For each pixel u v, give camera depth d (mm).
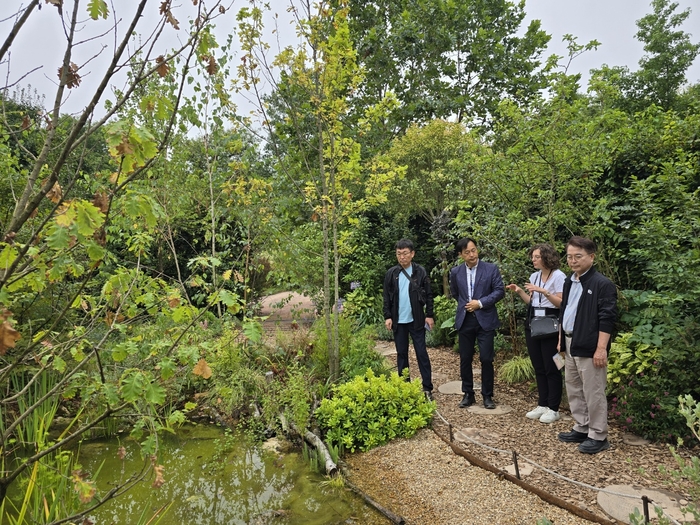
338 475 3562
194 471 3926
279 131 5219
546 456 3465
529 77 13477
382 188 5332
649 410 3652
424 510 2992
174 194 6082
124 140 1483
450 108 12766
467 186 6629
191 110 4883
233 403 4883
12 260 1525
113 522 3166
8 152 4258
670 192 4164
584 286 3432
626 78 15148
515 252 5613
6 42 1368
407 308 4906
